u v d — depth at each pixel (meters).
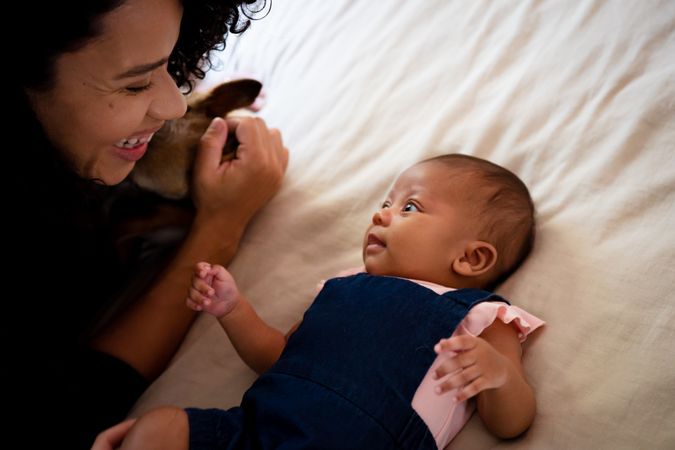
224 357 1.07
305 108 1.38
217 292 0.95
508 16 1.27
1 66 0.76
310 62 1.48
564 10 1.21
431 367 0.83
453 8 1.35
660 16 1.10
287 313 1.08
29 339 0.96
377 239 1.00
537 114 1.11
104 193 1.19
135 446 0.78
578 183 1.00
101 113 0.82
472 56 1.26
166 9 0.77
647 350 0.80
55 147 0.88
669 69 1.03
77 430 0.96
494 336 0.87
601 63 1.11
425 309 0.87
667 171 0.94
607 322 0.84
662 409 0.75
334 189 1.20
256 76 1.58
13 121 0.81
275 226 1.19
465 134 1.15
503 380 0.76
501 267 0.98
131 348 1.08
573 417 0.80
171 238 1.30
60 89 0.79
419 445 0.79
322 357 0.85
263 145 1.19
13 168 0.87
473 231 0.97
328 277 1.10
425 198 1.00
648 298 0.84
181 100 0.89
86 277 1.18
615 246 0.90
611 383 0.80
